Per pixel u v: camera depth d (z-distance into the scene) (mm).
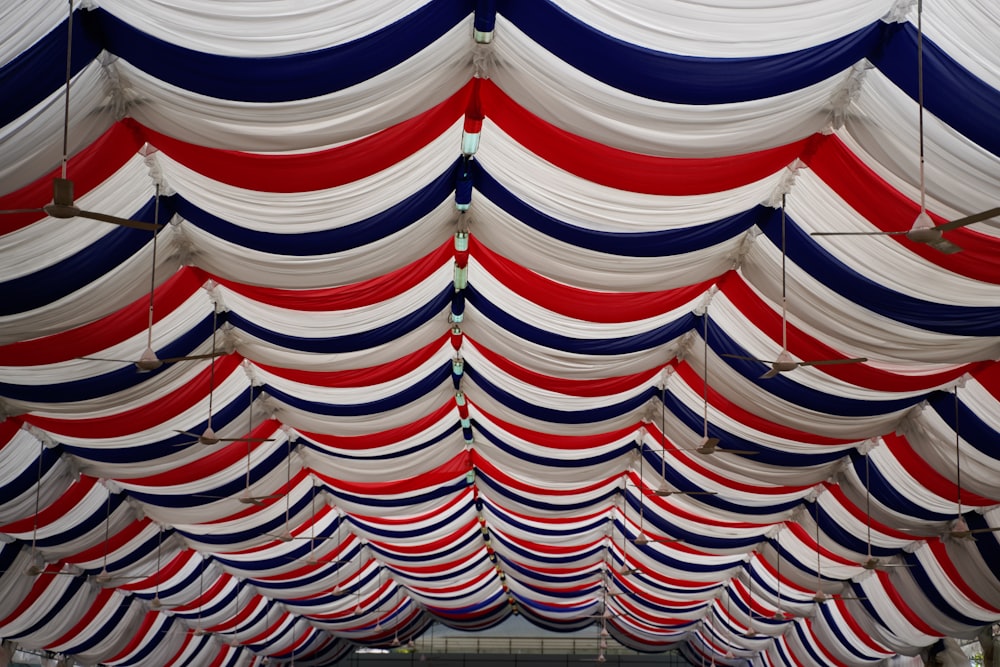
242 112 6480
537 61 6445
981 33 5816
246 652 27016
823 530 15023
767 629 22828
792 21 5824
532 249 8906
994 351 9172
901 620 16594
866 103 6703
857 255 8211
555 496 17344
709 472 14156
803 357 10031
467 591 26984
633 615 27266
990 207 7023
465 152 8055
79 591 16406
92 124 6586
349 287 9797
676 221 8242
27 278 7922
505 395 12781
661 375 12422
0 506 11875
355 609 26250
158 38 5961
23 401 10258
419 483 17250
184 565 18938
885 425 11211
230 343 10922
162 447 12266
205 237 8695
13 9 5484
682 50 6012
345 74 6219
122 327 9609
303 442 15039
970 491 11273
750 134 6824
